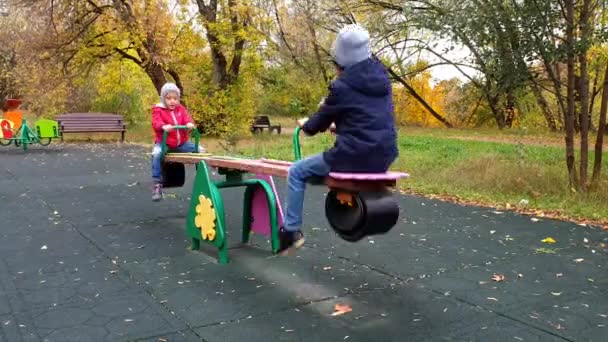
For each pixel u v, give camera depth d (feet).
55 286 14.10
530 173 30.45
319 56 82.07
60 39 61.82
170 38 62.69
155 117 21.26
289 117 115.03
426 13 33.83
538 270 15.52
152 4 58.85
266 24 67.46
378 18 72.95
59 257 16.70
